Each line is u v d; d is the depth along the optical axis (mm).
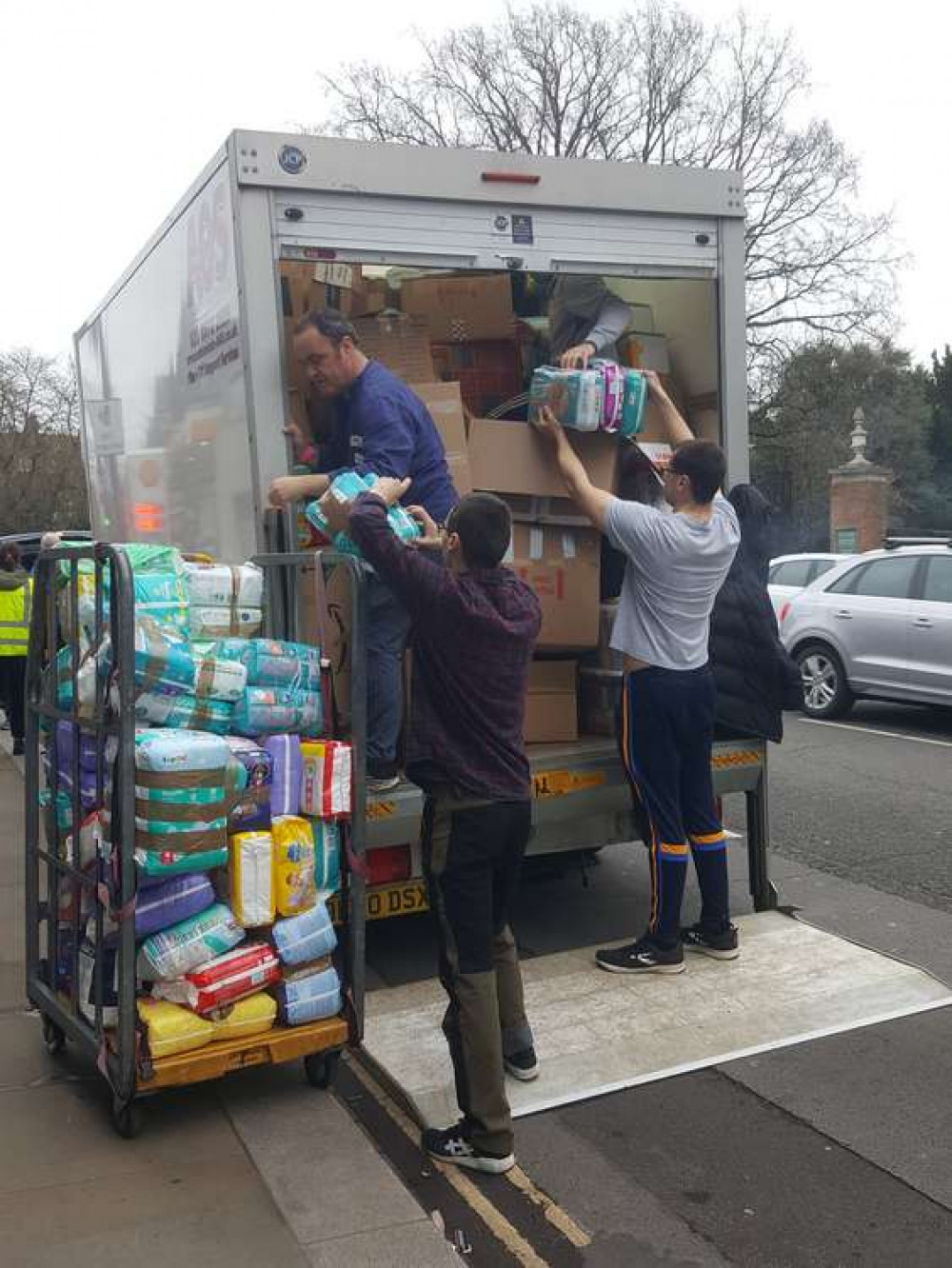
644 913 5555
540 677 4996
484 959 3213
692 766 4598
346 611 4094
